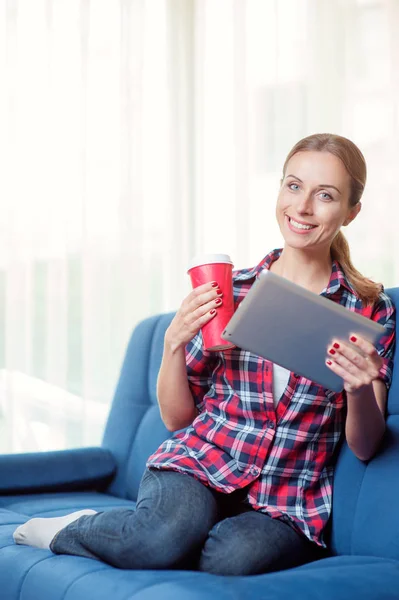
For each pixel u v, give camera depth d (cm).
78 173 293
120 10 304
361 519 145
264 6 322
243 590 113
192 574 127
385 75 318
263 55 322
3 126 281
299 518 144
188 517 133
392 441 149
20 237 283
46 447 282
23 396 280
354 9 321
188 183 319
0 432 276
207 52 322
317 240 149
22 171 284
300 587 115
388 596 117
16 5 284
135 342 227
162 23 314
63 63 292
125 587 118
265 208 320
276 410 147
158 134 312
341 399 147
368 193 316
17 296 281
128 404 221
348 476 151
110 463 217
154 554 129
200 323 136
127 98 304
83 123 294
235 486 144
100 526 135
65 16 293
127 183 303
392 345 154
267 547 131
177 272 315
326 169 147
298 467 147
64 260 289
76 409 288
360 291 153
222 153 321
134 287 303
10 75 283
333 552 149
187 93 320
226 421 151
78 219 292
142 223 306
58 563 134
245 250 320
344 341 128
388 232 314
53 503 194
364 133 318
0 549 150
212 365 157
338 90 320
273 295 125
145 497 138
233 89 322
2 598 139
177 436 157
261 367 147
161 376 154
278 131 321
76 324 291
